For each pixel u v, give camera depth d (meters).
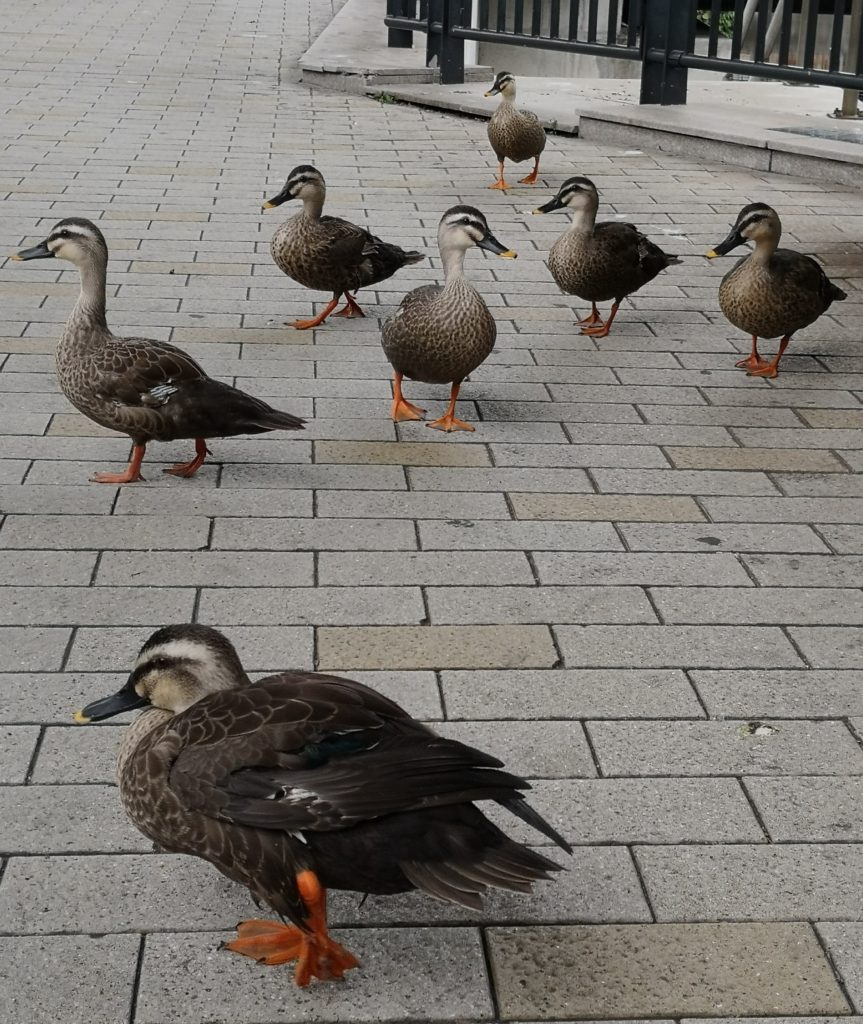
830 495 2.69
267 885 1.54
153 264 3.86
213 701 1.58
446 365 2.84
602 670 2.12
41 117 5.70
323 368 3.23
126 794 1.60
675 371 3.30
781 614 2.28
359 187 4.77
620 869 1.75
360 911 1.69
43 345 3.27
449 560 2.40
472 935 1.66
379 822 1.50
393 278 3.87
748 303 3.17
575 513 2.59
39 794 1.84
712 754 1.95
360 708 1.56
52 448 2.76
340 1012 1.57
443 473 2.72
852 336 3.56
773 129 5.38
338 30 7.84
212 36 8.06
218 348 3.31
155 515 2.51
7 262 3.81
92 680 2.05
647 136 5.56
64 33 7.89
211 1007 1.57
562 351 3.40
